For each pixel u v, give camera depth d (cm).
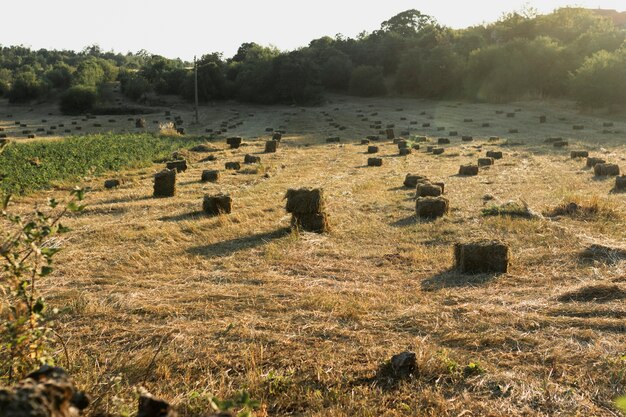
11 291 384
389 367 568
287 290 843
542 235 1129
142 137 4072
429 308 746
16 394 201
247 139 4069
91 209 1580
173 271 972
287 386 539
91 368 575
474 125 4600
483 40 8194
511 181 1983
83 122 6072
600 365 564
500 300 781
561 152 2842
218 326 700
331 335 666
